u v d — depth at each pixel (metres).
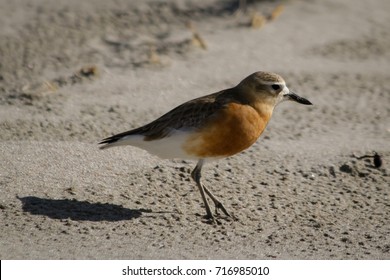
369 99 16.92
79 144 13.35
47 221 10.88
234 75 17.45
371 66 18.72
